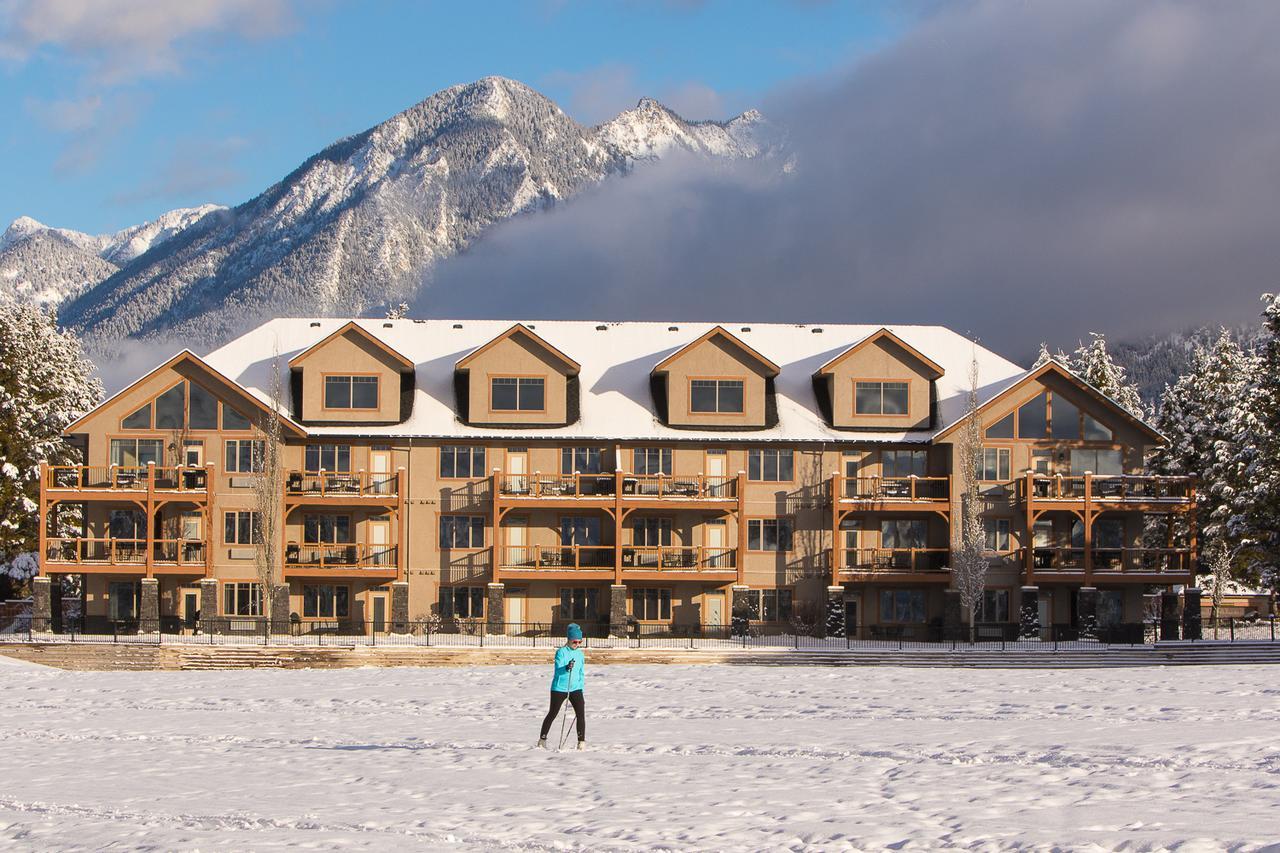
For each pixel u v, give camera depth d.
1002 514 72.44
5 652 62.19
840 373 73.62
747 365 73.44
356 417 71.94
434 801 25.09
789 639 68.81
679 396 72.94
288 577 70.12
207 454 70.62
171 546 69.62
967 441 70.31
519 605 71.38
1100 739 29.73
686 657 61.50
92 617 69.62
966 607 68.75
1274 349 79.94
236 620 69.25
